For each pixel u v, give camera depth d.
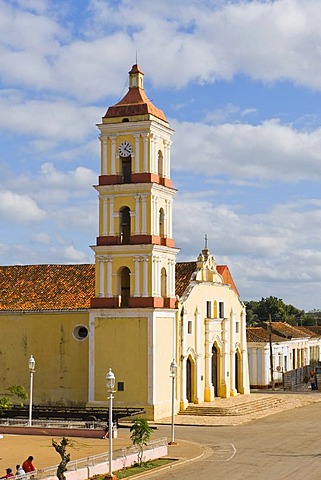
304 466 41.06
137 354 60.25
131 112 61.50
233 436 52.03
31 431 52.81
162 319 61.47
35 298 66.06
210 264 70.69
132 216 61.06
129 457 41.81
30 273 69.50
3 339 65.25
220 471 40.06
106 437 50.78
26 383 64.38
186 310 64.94
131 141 61.47
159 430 55.03
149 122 60.78
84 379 62.78
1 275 70.06
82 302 64.19
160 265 61.50
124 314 60.69
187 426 57.12
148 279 60.41
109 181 61.72
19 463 41.94
